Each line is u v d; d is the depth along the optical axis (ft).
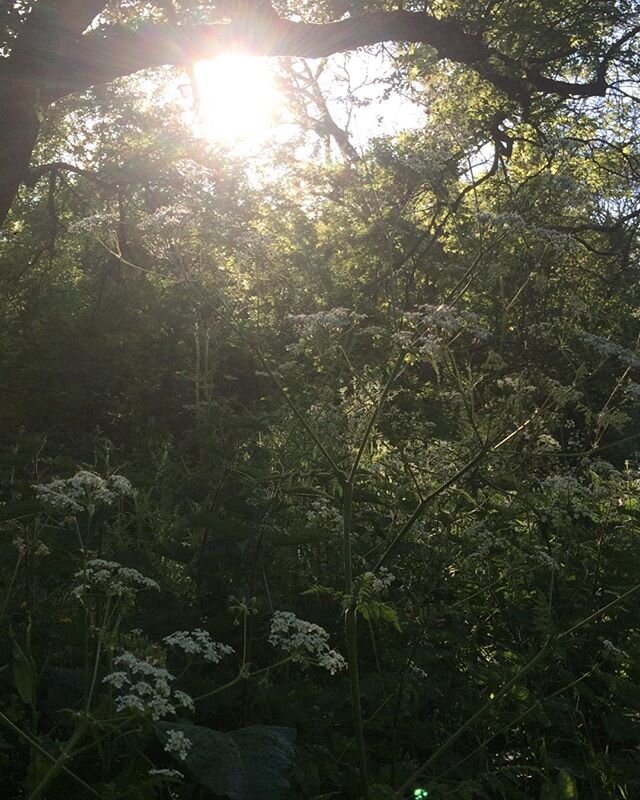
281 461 17.08
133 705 9.14
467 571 16.84
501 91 48.49
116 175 51.78
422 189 17.33
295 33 41.98
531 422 14.26
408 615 15.47
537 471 20.06
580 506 16.96
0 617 12.26
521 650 16.22
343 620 15.29
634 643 15.94
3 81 37.93
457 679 15.51
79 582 11.70
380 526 16.61
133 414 35.60
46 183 61.57
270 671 14.10
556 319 17.97
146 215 16.31
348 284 32.12
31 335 42.47
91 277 53.67
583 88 48.44
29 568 13.43
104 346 39.81
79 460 27.48
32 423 37.68
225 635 13.98
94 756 11.06
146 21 41.11
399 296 21.57
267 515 14.60
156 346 39.86
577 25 49.16
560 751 15.30
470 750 14.60
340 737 13.53
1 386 38.11
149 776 10.48
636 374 20.53
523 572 16.48
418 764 13.62
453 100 41.81
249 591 13.92
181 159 49.55
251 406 23.17
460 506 16.98
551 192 16.48
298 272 33.17
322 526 15.88
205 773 10.00
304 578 15.87
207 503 16.57
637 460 19.71
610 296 41.34
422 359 13.91
